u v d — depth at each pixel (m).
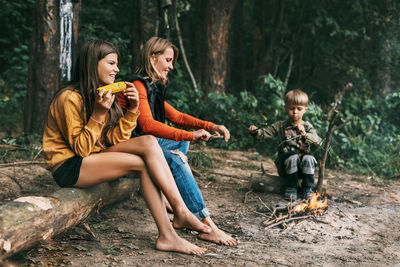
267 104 8.16
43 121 5.92
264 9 9.62
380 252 3.26
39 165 4.78
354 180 5.84
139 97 3.23
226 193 4.64
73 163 2.95
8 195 3.86
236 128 7.52
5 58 9.58
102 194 3.31
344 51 9.23
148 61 3.43
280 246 3.24
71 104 2.86
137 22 6.43
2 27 9.96
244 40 10.34
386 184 5.72
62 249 2.84
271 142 7.31
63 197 2.88
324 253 3.15
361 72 8.87
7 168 4.50
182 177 3.20
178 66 8.15
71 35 5.95
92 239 3.10
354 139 6.88
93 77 2.91
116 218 3.60
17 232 2.41
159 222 2.98
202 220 3.25
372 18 8.91
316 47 9.49
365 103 8.10
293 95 4.41
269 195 4.60
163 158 2.99
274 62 9.73
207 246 3.13
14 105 8.19
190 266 2.73
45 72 5.84
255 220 3.79
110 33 8.41
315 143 4.44
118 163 2.94
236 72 10.11
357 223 3.91
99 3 10.35
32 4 9.95
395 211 4.39
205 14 8.27
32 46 5.92
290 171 4.38
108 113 3.09
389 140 7.45
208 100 7.94
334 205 4.41
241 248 3.14
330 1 9.16
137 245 3.06
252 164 6.19
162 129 3.14
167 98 7.69
